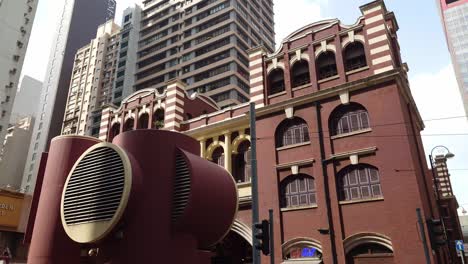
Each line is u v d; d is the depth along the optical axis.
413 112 25.03
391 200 19.16
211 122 29.19
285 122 24.81
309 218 21.34
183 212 14.15
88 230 13.69
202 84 72.38
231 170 26.17
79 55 100.56
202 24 79.94
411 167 19.14
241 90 70.06
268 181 23.62
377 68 22.11
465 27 143.00
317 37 25.66
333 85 23.66
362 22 23.91
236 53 72.62
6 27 71.88
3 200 35.44
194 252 14.59
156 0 92.56
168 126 30.41
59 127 96.50
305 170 22.56
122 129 34.34
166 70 80.06
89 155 15.27
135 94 35.12
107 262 13.65
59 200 15.98
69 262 14.87
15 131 100.00
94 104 88.38
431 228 14.18
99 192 14.17
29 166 93.06
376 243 19.11
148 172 14.61
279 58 26.78
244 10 81.19
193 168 14.95
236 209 16.94
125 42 89.50
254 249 12.91
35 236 15.60
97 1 118.00
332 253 19.70
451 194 38.19
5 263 22.84
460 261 32.88
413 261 17.58
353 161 20.98
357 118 22.16
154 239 13.59
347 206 20.42
